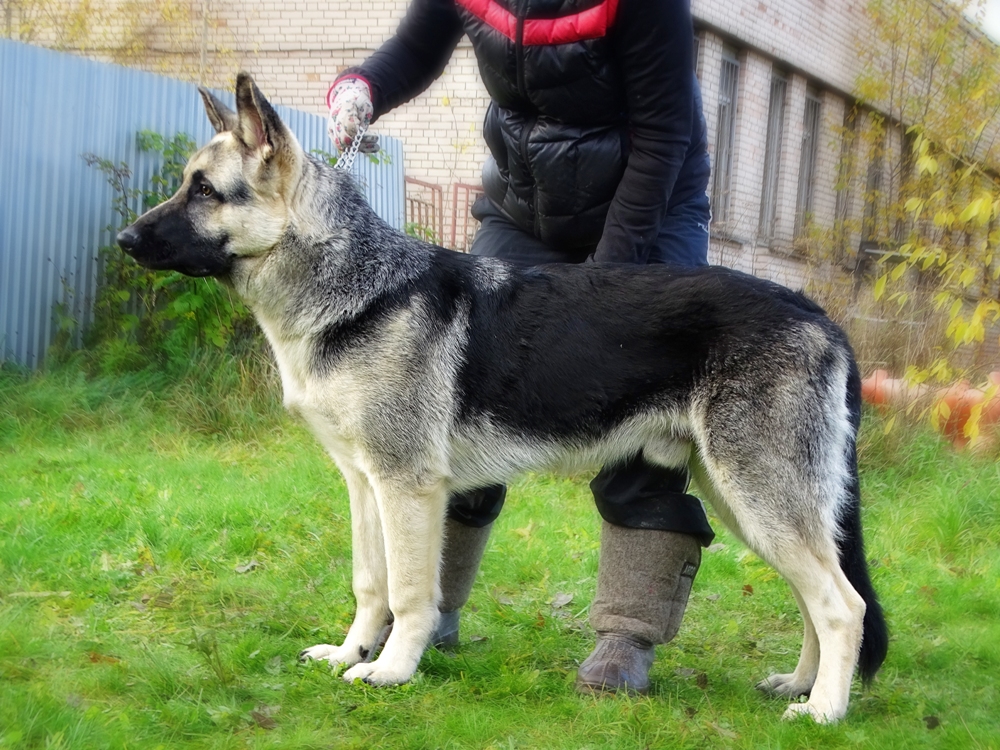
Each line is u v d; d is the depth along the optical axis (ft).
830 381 9.57
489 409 10.05
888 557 15.24
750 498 9.46
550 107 10.43
